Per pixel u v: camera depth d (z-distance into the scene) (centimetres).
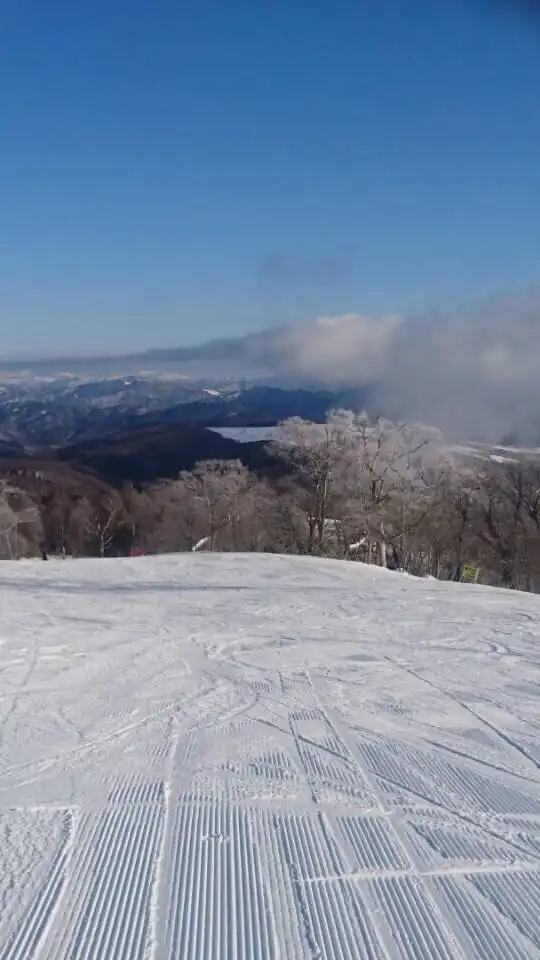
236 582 1864
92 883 403
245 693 812
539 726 699
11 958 337
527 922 368
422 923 367
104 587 1748
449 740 654
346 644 1088
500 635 1166
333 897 391
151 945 348
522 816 495
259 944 350
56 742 640
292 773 570
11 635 1134
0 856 433
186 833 464
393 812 499
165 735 662
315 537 3694
